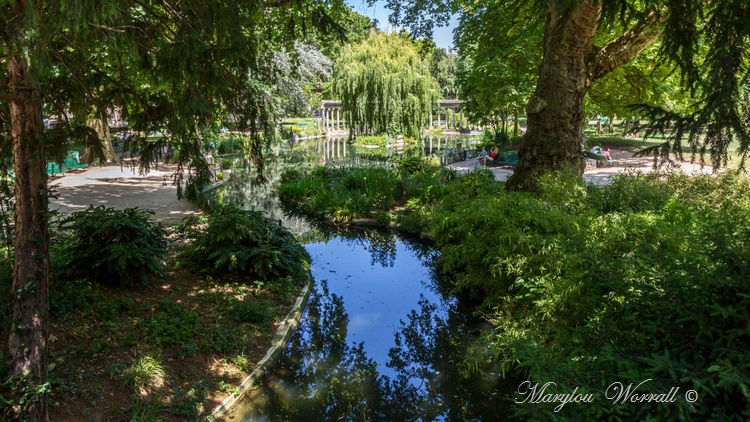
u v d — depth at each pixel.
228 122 4.38
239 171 21.19
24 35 2.58
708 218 5.78
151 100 4.05
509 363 5.10
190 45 3.08
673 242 5.12
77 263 5.71
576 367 3.04
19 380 3.10
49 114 3.99
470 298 7.34
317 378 5.16
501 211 7.09
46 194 3.28
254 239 7.12
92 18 2.61
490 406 4.63
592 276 3.47
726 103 2.80
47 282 3.33
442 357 5.65
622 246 5.26
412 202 12.51
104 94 3.99
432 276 8.51
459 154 23.53
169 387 4.32
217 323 5.64
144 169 4.09
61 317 4.83
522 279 5.51
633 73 15.84
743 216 4.65
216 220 7.43
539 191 8.95
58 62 3.46
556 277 5.24
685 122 3.02
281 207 14.03
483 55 17.78
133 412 3.81
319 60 22.86
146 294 6.00
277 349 5.50
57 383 3.88
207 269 7.07
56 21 2.57
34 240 3.20
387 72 29.98
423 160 19.16
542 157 9.72
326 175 17.25
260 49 4.88
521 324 5.48
